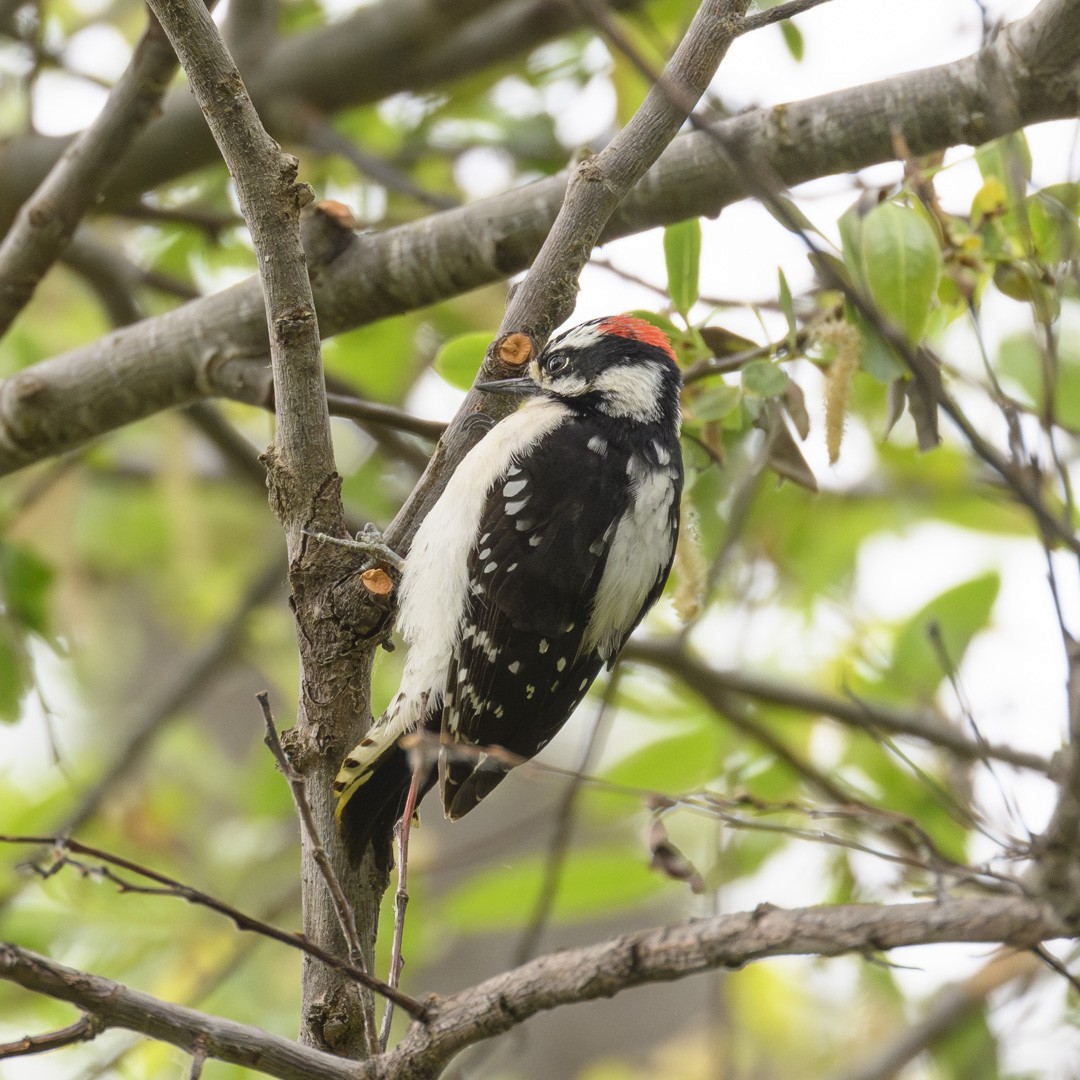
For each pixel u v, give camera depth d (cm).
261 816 1308
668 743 1207
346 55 1220
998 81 739
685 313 920
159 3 670
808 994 1412
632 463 890
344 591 716
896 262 777
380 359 1406
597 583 873
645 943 543
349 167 1391
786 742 1213
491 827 1689
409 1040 572
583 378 922
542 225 905
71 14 1391
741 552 1238
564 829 1075
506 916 1193
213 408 1300
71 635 1438
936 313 869
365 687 730
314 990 680
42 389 991
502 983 564
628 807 1210
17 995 1197
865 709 848
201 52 677
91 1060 1060
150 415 1002
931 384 579
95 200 961
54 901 1200
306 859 704
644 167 750
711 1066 1380
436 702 834
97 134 935
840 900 1046
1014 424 604
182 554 1455
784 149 852
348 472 1487
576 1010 1753
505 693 854
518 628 854
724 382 957
